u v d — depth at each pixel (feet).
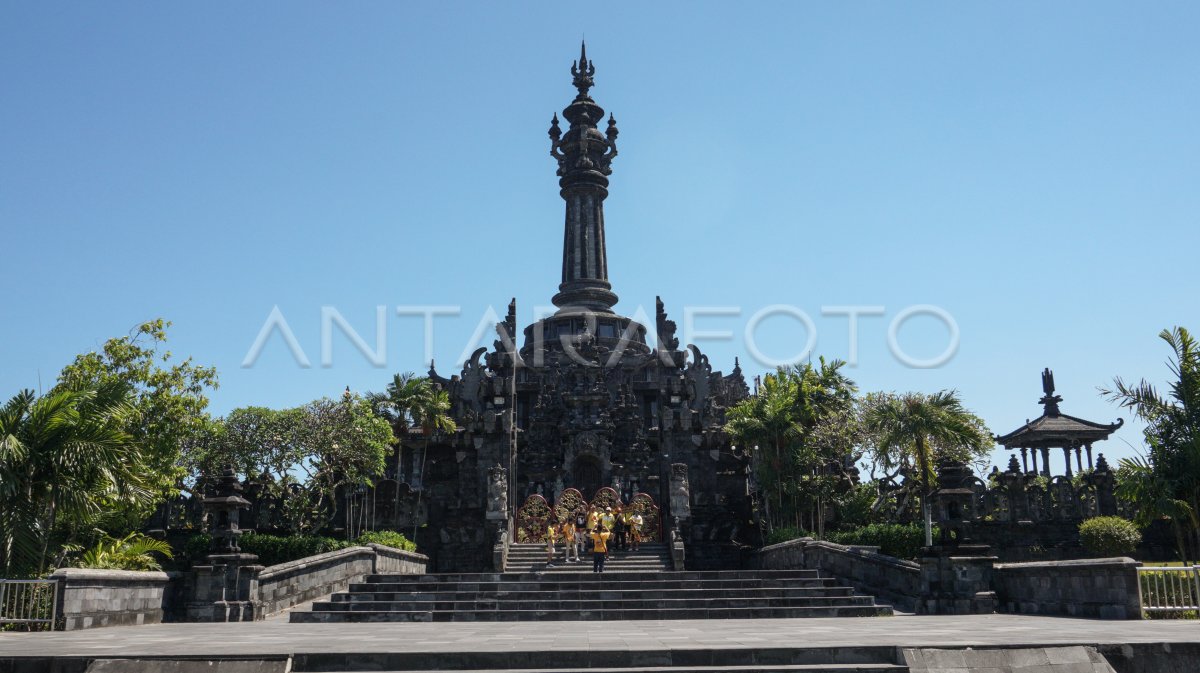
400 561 136.05
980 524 155.94
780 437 162.50
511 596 98.32
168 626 77.97
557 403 202.90
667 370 217.97
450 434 197.57
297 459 174.19
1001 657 47.34
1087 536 139.85
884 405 130.62
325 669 47.26
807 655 48.03
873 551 107.55
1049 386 212.23
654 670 46.11
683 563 148.05
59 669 45.85
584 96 251.80
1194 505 94.17
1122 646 48.70
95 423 81.51
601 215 246.27
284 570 97.55
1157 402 96.63
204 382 139.85
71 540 95.86
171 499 165.17
